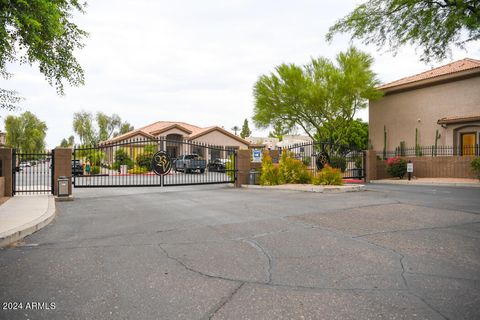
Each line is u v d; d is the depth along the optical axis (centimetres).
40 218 679
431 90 2158
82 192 1349
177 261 425
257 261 423
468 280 350
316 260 424
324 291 326
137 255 453
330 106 2556
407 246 480
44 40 840
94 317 276
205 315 279
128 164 3061
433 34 1155
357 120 4069
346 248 475
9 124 5809
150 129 3706
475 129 1892
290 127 2773
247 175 1620
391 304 295
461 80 1997
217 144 3659
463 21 1052
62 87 973
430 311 281
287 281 354
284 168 1581
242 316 276
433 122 2142
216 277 368
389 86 2372
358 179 1975
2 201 969
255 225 642
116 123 5725
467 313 276
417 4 1121
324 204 897
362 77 2381
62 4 858
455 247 472
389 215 722
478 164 1505
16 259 438
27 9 707
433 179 1728
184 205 931
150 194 1252
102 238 552
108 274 379
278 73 2662
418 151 2153
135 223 679
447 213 738
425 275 366
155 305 299
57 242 528
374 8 1179
